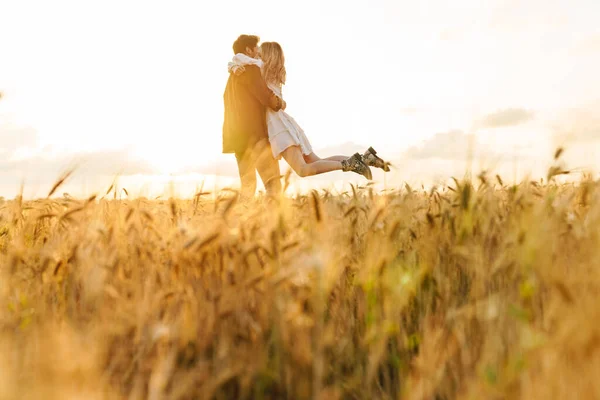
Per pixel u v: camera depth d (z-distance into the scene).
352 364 1.97
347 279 2.46
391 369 2.02
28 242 2.89
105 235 2.36
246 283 1.90
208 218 2.46
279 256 1.99
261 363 1.70
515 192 2.49
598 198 2.32
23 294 2.22
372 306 1.99
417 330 2.14
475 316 1.92
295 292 1.94
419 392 1.65
